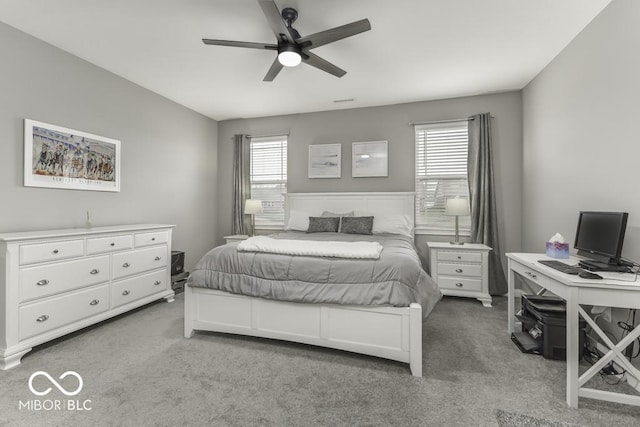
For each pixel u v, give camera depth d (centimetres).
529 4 210
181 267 378
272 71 255
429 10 217
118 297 278
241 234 475
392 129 416
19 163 245
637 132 185
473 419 150
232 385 179
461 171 392
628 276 167
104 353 218
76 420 148
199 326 246
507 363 206
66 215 279
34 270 214
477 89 362
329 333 212
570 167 258
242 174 475
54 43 263
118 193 329
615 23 202
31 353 217
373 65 302
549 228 295
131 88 343
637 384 172
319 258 224
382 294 196
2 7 214
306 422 148
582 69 241
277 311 225
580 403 163
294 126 462
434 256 344
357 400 165
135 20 230
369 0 206
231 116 477
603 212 194
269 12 179
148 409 157
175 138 410
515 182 368
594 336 221
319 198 435
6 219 237
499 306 327
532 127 334
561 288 169
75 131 284
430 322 282
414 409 158
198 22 232
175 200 411
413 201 397
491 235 363
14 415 152
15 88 241
